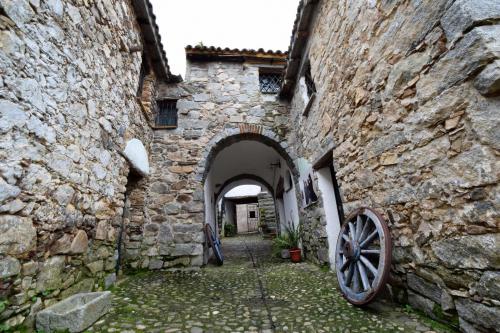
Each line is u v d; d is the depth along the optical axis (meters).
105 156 2.53
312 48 3.52
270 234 9.48
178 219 3.99
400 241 1.74
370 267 1.74
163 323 1.68
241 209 17.16
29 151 1.48
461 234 1.25
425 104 1.44
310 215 3.91
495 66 1.02
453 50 1.23
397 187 1.74
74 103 1.98
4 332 1.27
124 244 3.59
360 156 2.25
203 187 4.29
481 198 1.13
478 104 1.12
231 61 5.12
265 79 5.31
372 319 1.61
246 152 6.36
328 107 2.99
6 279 1.29
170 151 4.34
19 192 1.39
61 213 1.77
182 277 3.16
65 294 1.80
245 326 1.63
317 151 3.42
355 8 2.27
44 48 1.65
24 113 1.45
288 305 2.00
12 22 1.41
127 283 2.86
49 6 1.72
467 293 1.24
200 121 4.60
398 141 1.71
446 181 1.32
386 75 1.81
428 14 1.39
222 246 7.27
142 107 3.73
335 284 2.52
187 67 4.98
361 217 2.11
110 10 2.73
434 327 1.41
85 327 1.56
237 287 2.63
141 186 3.91
